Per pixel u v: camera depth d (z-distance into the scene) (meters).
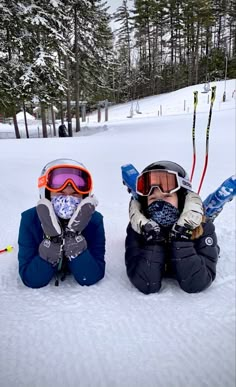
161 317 1.79
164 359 1.48
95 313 1.82
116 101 51.03
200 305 1.90
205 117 18.08
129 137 13.05
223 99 32.41
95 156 7.95
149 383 1.35
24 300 1.94
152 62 53.62
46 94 19.27
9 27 17.80
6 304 1.90
